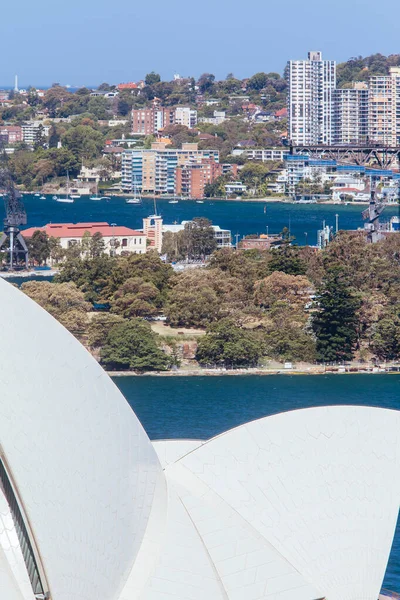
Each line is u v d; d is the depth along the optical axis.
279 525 189.75
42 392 159.50
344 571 187.88
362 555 191.00
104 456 166.00
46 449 155.88
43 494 152.62
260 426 198.38
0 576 148.00
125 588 167.38
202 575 172.50
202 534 180.38
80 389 165.75
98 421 166.88
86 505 160.00
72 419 162.25
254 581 176.25
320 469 196.75
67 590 153.00
